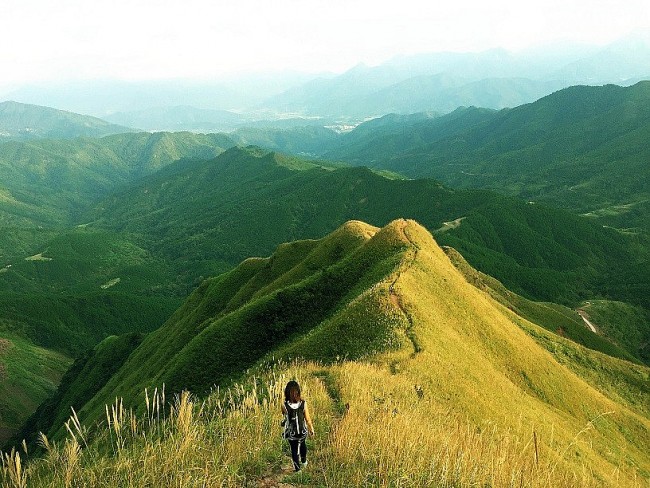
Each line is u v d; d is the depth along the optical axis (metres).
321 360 30.14
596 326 151.62
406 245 50.41
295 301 49.25
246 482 10.57
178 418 12.01
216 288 78.94
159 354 71.88
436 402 22.75
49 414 94.69
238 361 45.50
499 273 192.00
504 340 43.69
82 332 187.25
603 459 34.44
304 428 10.94
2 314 178.62
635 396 59.41
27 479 9.45
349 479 10.72
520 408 31.88
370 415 14.80
